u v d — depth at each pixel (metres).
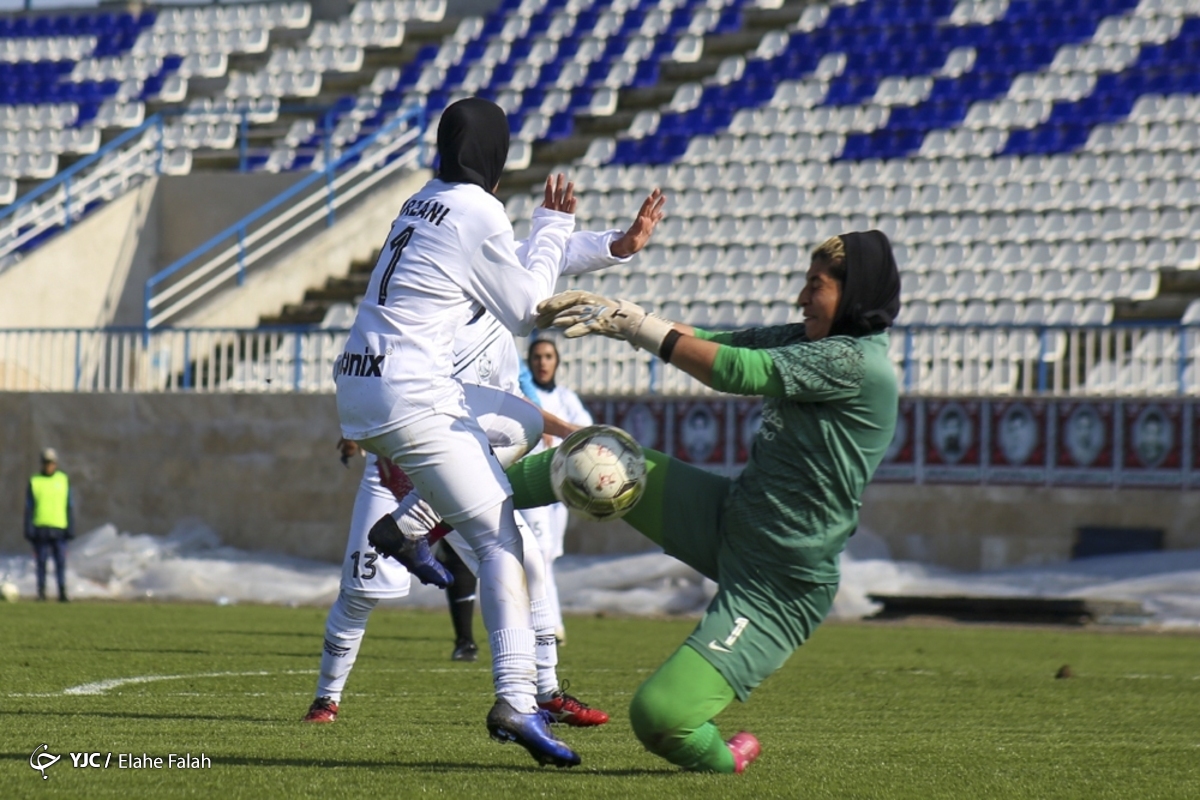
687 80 108.19
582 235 19.84
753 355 16.30
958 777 18.06
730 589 16.89
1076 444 62.88
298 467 72.31
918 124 97.19
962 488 64.38
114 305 95.56
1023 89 97.56
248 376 73.69
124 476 74.50
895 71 102.12
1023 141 93.81
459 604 36.28
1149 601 56.97
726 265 90.50
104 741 19.80
